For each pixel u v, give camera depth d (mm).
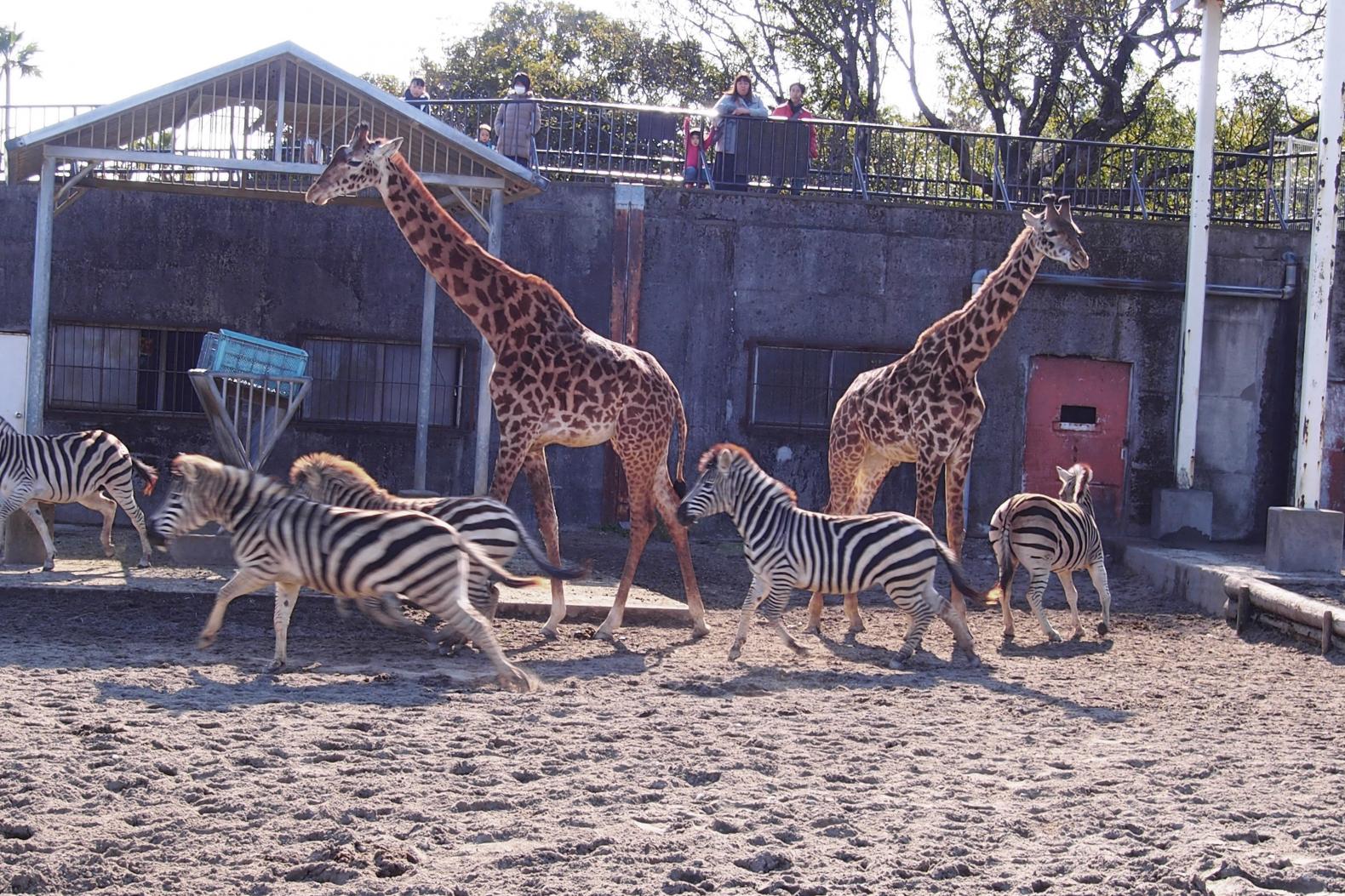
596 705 6703
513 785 5254
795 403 14438
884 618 10320
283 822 4723
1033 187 15516
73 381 13789
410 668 7516
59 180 12133
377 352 14148
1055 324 14484
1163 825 5004
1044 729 6570
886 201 14961
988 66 23797
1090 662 8680
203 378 10227
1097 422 14609
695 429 14250
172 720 5988
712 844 4648
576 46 29031
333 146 11711
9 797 4836
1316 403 11594
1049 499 9477
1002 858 4633
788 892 4254
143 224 13719
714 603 10594
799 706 6852
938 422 9500
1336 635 9078
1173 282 14469
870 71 24141
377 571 6898
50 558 10133
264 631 8398
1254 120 22844
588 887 4219
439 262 8992
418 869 4344
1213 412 14758
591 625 9328
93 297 13672
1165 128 24219
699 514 8227
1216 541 14578
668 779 5410
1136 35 21562
